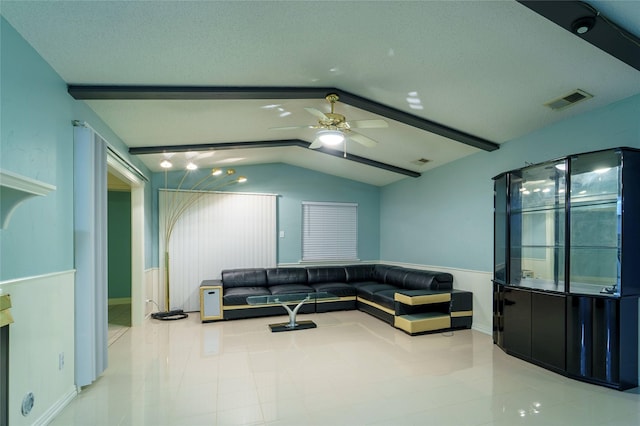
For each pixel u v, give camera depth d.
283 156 6.23
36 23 2.00
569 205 3.23
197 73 2.81
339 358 3.56
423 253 5.98
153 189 5.85
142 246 5.04
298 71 2.96
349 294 5.97
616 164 3.00
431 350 3.82
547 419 2.38
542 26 2.30
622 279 2.89
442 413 2.45
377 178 6.88
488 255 4.59
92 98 2.87
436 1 2.10
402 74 3.04
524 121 3.76
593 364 2.94
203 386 2.89
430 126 3.98
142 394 2.74
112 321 5.23
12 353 1.95
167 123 3.84
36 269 2.22
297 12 2.15
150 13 2.02
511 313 3.70
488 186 4.63
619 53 2.36
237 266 6.23
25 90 2.12
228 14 2.11
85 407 2.53
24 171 2.11
